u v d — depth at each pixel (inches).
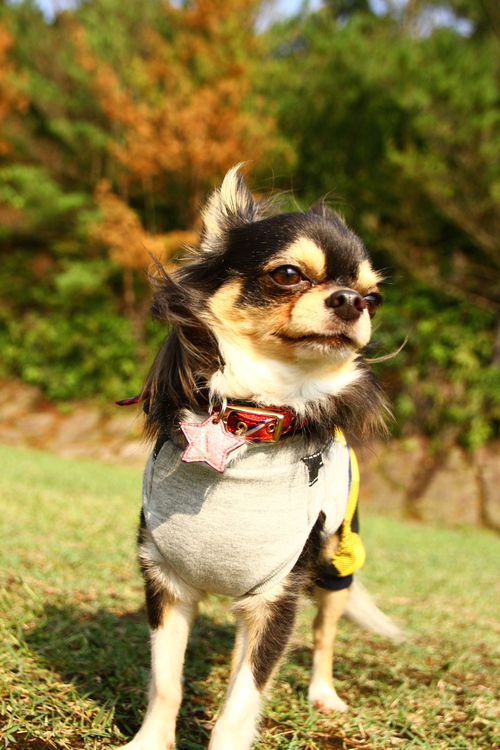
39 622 25.9
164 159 95.1
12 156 121.1
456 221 83.7
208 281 22.0
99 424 103.3
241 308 21.3
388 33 107.0
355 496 24.3
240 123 93.6
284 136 104.9
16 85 114.3
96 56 106.4
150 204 108.7
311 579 22.2
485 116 76.3
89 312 113.8
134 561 34.7
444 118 79.6
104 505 51.3
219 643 27.2
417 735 22.7
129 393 106.3
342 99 102.5
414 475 85.7
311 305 20.7
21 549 33.7
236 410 20.8
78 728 21.0
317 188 102.8
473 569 48.6
